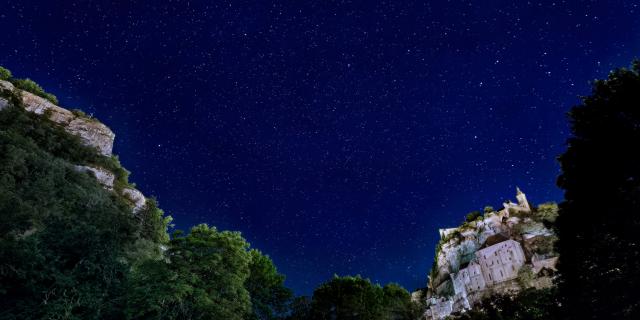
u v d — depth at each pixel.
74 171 63.03
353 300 45.56
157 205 80.25
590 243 17.55
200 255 28.66
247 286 44.78
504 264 92.94
